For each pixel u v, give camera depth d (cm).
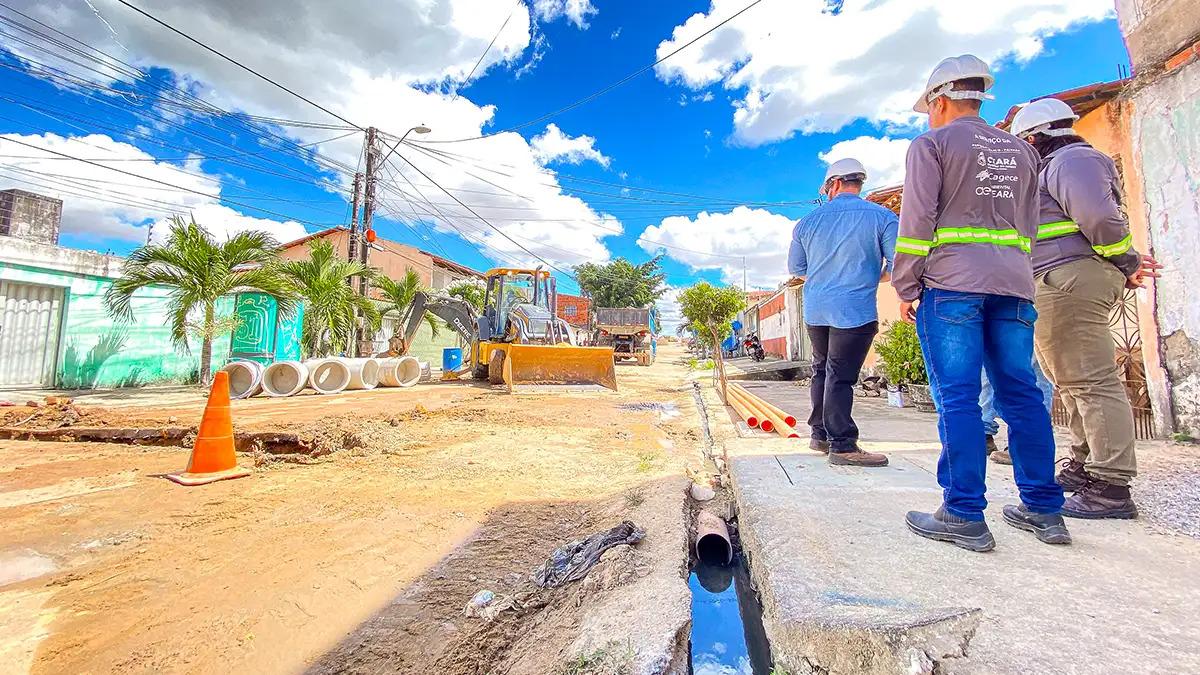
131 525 342
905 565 180
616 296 4303
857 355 338
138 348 1256
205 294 1098
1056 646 128
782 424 541
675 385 1470
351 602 245
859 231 336
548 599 243
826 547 199
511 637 217
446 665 200
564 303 4547
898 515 233
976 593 156
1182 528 207
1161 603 147
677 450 555
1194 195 379
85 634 217
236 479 457
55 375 1126
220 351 1408
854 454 338
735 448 422
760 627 220
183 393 1093
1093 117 474
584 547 273
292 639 215
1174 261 394
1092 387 228
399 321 1812
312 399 1052
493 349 1417
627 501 362
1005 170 198
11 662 197
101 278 1201
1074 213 220
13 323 1073
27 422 676
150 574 272
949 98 218
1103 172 219
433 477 462
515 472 478
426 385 1441
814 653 146
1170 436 395
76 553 298
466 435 654
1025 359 202
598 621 198
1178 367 392
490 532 333
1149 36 410
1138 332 435
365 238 1586
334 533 330
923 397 730
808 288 368
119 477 457
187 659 201
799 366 1639
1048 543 193
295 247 2678
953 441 196
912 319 221
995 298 199
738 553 297
